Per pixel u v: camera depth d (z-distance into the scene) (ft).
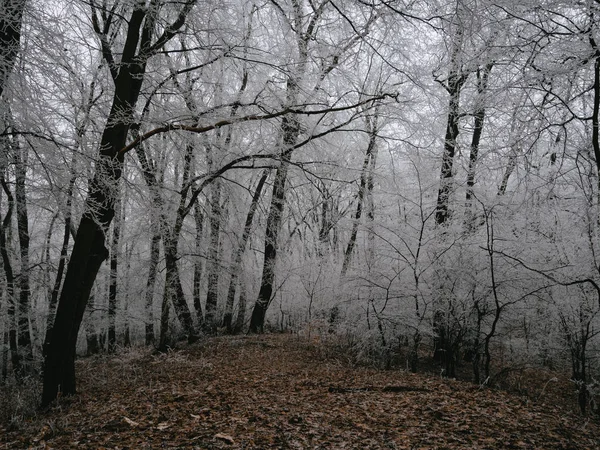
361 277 32.14
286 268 49.55
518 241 28.78
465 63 27.94
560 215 29.30
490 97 27.73
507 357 37.52
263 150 36.73
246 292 51.65
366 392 22.58
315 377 27.63
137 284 46.29
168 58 31.12
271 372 29.60
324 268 43.73
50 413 21.49
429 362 36.06
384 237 33.01
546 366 33.24
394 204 37.81
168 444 14.82
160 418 17.93
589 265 25.79
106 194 23.56
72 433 16.74
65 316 24.09
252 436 15.56
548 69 24.35
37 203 26.07
